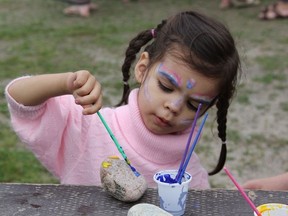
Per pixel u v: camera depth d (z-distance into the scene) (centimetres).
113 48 603
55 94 148
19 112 157
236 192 147
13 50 593
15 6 860
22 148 356
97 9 830
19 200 136
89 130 169
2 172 320
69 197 139
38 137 161
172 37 154
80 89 139
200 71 148
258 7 837
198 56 148
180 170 133
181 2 890
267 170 336
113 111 174
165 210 131
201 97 151
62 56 571
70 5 834
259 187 176
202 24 153
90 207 134
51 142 164
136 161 167
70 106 167
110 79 494
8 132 379
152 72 156
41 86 148
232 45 155
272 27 713
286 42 635
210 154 354
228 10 820
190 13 161
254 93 467
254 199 143
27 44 619
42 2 888
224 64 151
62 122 163
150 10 826
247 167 339
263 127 400
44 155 168
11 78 489
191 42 149
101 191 143
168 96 152
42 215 129
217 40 149
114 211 132
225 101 165
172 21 161
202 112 157
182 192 130
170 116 153
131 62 184
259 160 348
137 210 122
